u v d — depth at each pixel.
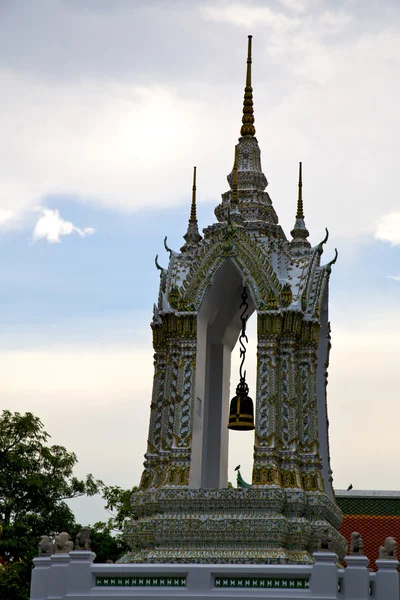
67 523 68.12
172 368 29.95
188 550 27.12
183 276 31.05
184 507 27.67
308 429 29.22
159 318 31.03
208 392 31.53
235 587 24.20
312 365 29.88
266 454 28.02
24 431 70.06
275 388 28.78
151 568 24.53
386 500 42.62
